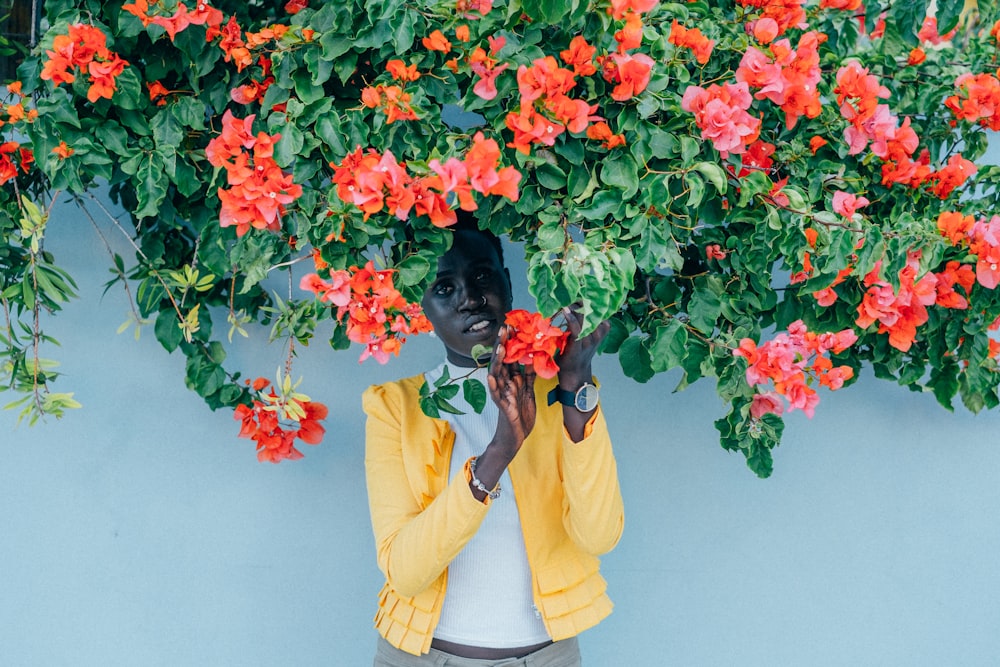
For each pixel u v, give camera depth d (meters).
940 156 2.38
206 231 1.92
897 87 2.12
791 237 1.72
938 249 1.78
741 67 1.67
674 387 2.47
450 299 1.92
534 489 1.85
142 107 1.78
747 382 1.84
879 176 2.01
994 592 2.55
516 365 1.66
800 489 2.51
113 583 2.41
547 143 1.54
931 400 2.53
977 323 2.04
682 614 2.50
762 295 1.89
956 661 2.55
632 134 1.60
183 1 1.71
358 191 1.56
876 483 2.53
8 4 2.18
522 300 2.45
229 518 2.42
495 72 1.57
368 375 2.43
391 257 1.73
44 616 2.40
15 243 2.07
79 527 2.40
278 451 2.24
